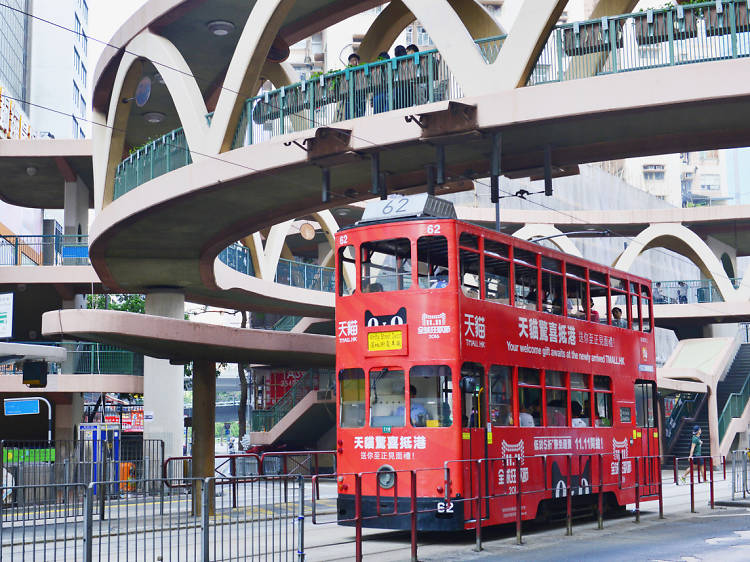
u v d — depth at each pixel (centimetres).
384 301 1531
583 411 1831
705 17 1773
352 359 1555
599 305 1945
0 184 4169
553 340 1741
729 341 4694
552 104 1817
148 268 3025
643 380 2097
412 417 1480
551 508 1759
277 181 2225
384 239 1538
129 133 3622
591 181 6316
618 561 1279
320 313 4200
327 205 2458
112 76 2847
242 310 4066
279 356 2548
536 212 4784
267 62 2888
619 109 1772
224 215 2520
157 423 3284
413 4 1989
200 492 1797
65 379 3516
